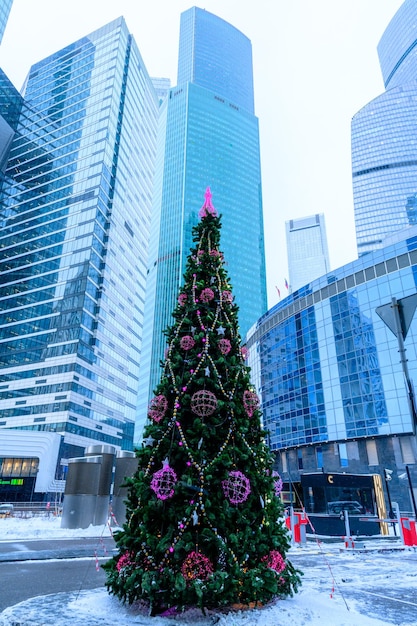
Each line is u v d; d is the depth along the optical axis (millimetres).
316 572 10852
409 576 10219
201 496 6320
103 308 104375
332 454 57375
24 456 70938
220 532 6344
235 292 178375
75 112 127688
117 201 118312
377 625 5590
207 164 199625
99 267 106250
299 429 63656
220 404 6980
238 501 6402
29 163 127500
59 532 18906
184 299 8266
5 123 126500
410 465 48562
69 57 139875
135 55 139750
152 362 162125
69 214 112312
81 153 119188
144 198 139875
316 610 6102
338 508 21750
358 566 11953
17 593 7496
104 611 5980
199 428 6754
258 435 7457
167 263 176750
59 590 7781
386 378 53438
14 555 12430
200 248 8875
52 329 98062
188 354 7672
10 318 105188
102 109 120938
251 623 5375
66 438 83125
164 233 186125
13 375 96812
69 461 22359
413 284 54500
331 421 58500
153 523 6465
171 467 6754
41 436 72875
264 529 6770
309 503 22781
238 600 6105
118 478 23328
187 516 6172
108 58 128250
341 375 59250
